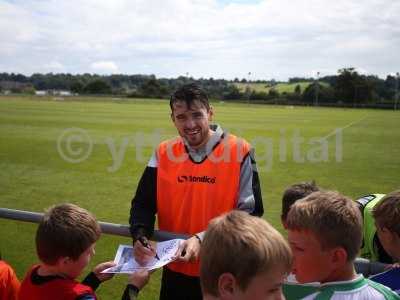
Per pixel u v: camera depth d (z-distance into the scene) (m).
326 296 1.90
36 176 11.12
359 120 38.91
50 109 44.94
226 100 98.38
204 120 2.84
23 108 45.75
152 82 97.69
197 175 2.87
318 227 1.91
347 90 89.75
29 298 2.22
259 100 96.75
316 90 90.31
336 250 1.91
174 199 2.92
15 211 3.33
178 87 2.91
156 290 4.74
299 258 1.99
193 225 2.86
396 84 94.56
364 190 10.36
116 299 4.50
